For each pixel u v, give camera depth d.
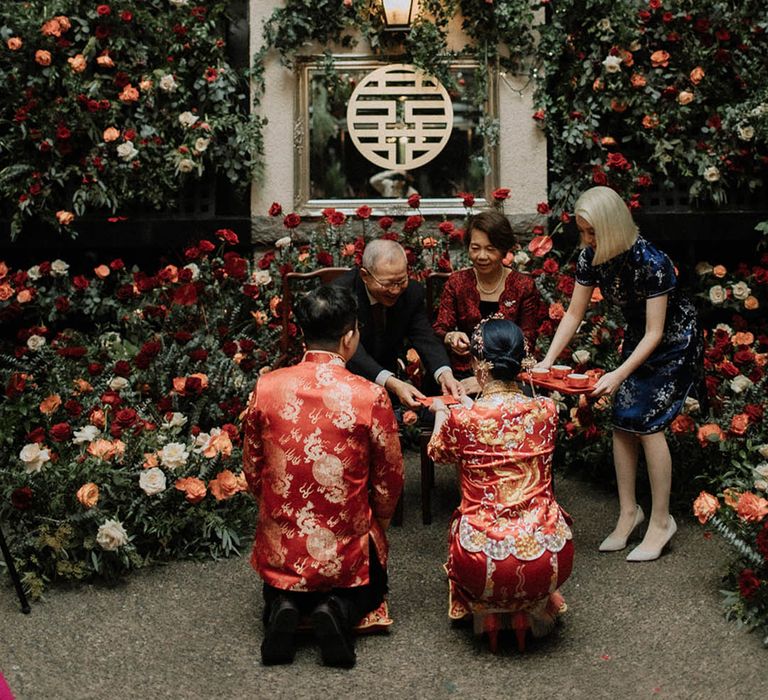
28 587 3.24
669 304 3.51
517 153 5.36
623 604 3.16
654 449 3.48
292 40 5.31
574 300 3.66
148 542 3.53
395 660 2.81
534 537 2.72
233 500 3.71
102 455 3.43
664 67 5.30
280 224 5.41
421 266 5.09
